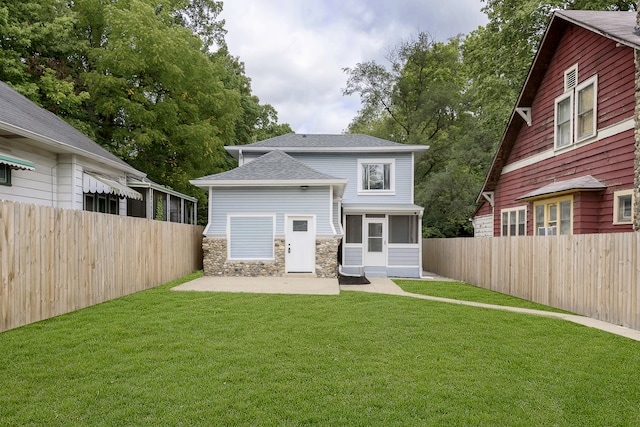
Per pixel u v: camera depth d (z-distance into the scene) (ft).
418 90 102.78
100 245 27.50
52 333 19.11
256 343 18.26
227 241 45.91
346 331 20.68
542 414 11.93
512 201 48.93
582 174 35.14
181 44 62.90
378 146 60.75
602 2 51.47
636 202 27.61
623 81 30.27
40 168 34.53
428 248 69.87
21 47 53.21
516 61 60.03
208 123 69.05
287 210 46.29
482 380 14.37
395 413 11.78
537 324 23.11
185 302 27.91
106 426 10.72
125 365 15.14
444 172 84.69
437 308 27.45
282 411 11.76
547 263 30.68
